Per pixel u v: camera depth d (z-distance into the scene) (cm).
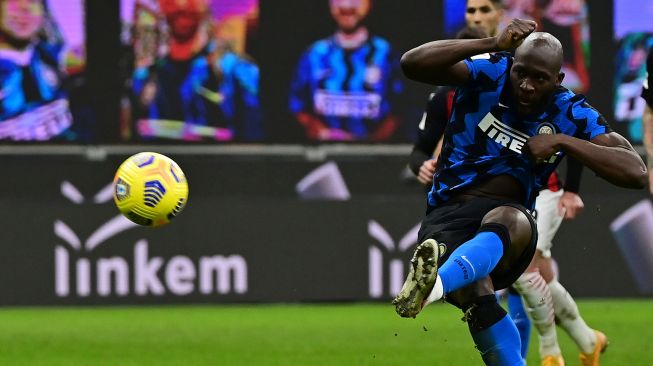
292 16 5138
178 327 4212
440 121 2641
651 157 2862
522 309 2795
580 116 2012
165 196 2173
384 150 5175
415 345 3578
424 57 1956
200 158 5162
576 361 3162
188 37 5125
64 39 5106
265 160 5159
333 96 5159
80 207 4916
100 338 3847
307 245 4994
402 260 5000
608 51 5169
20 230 4897
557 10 5144
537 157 1955
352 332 4019
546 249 2767
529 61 1927
